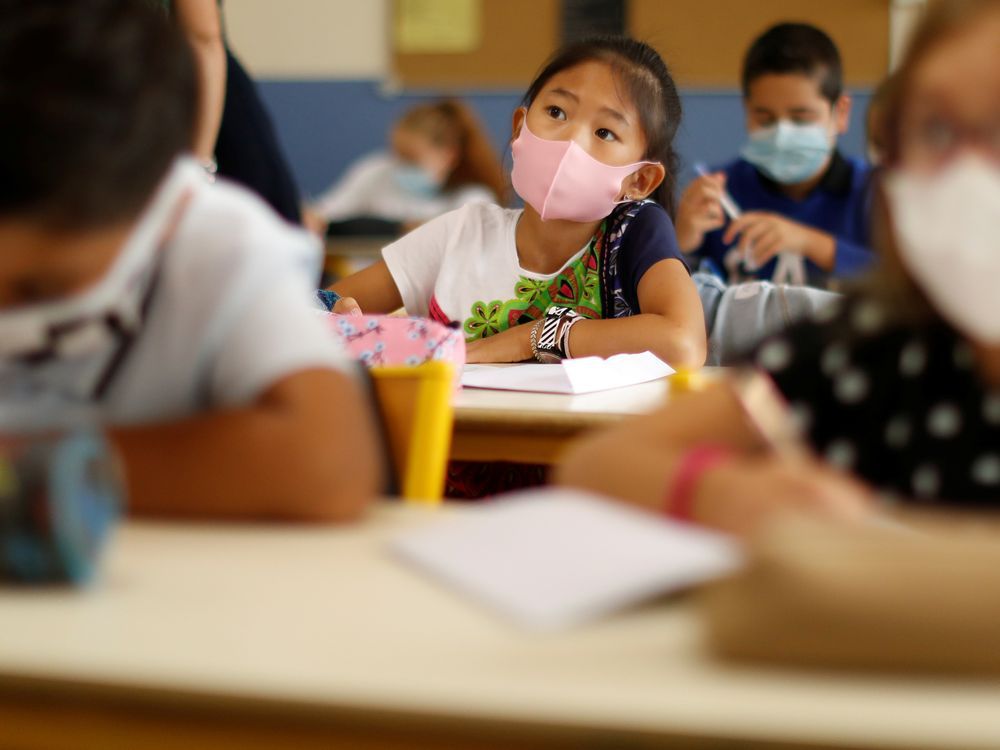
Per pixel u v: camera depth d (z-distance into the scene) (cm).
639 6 611
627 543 65
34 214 71
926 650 51
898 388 92
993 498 88
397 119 656
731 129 608
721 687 51
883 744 46
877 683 51
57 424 92
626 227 223
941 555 52
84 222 73
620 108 219
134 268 80
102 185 72
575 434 149
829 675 52
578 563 64
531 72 635
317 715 50
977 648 51
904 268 89
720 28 602
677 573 60
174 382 95
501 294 228
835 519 60
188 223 97
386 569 69
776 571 52
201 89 88
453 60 643
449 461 168
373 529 81
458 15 638
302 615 61
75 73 73
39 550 65
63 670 53
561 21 625
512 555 67
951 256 74
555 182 217
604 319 210
